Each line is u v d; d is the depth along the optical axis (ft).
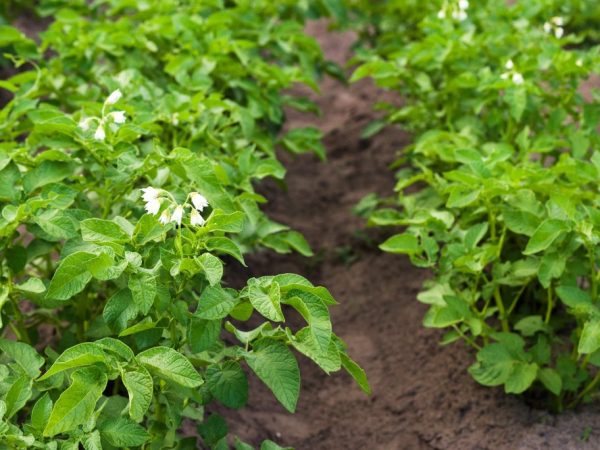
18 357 4.90
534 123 6.86
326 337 4.56
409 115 7.36
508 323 6.24
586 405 5.87
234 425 5.85
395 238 5.75
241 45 7.00
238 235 5.93
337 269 7.30
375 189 8.34
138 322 5.01
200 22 7.07
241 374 4.79
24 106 6.01
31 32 9.71
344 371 6.46
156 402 4.94
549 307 5.89
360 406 6.22
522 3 7.84
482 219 6.16
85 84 6.63
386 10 9.62
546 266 5.48
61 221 5.06
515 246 6.22
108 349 4.56
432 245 5.76
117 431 4.66
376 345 6.64
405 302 6.88
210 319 4.69
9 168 5.29
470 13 8.14
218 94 6.33
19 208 5.00
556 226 5.38
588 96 8.75
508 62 6.48
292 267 7.24
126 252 4.80
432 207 6.59
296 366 4.68
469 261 5.64
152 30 7.07
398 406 6.16
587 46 9.77
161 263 4.82
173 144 6.15
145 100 6.26
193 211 4.82
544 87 7.72
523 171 5.69
